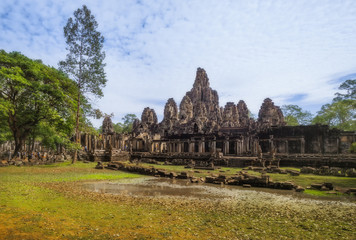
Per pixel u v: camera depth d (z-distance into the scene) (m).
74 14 34.94
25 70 32.62
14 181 17.53
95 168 31.23
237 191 16.17
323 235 7.41
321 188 16.52
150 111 97.88
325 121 65.44
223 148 53.91
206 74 101.38
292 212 10.45
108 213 9.34
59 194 13.06
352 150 44.00
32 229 6.91
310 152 48.38
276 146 51.53
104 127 90.06
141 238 6.64
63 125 36.59
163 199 13.01
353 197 14.16
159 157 48.62
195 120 65.94
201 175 25.22
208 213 9.94
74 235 6.68
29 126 36.53
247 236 7.14
